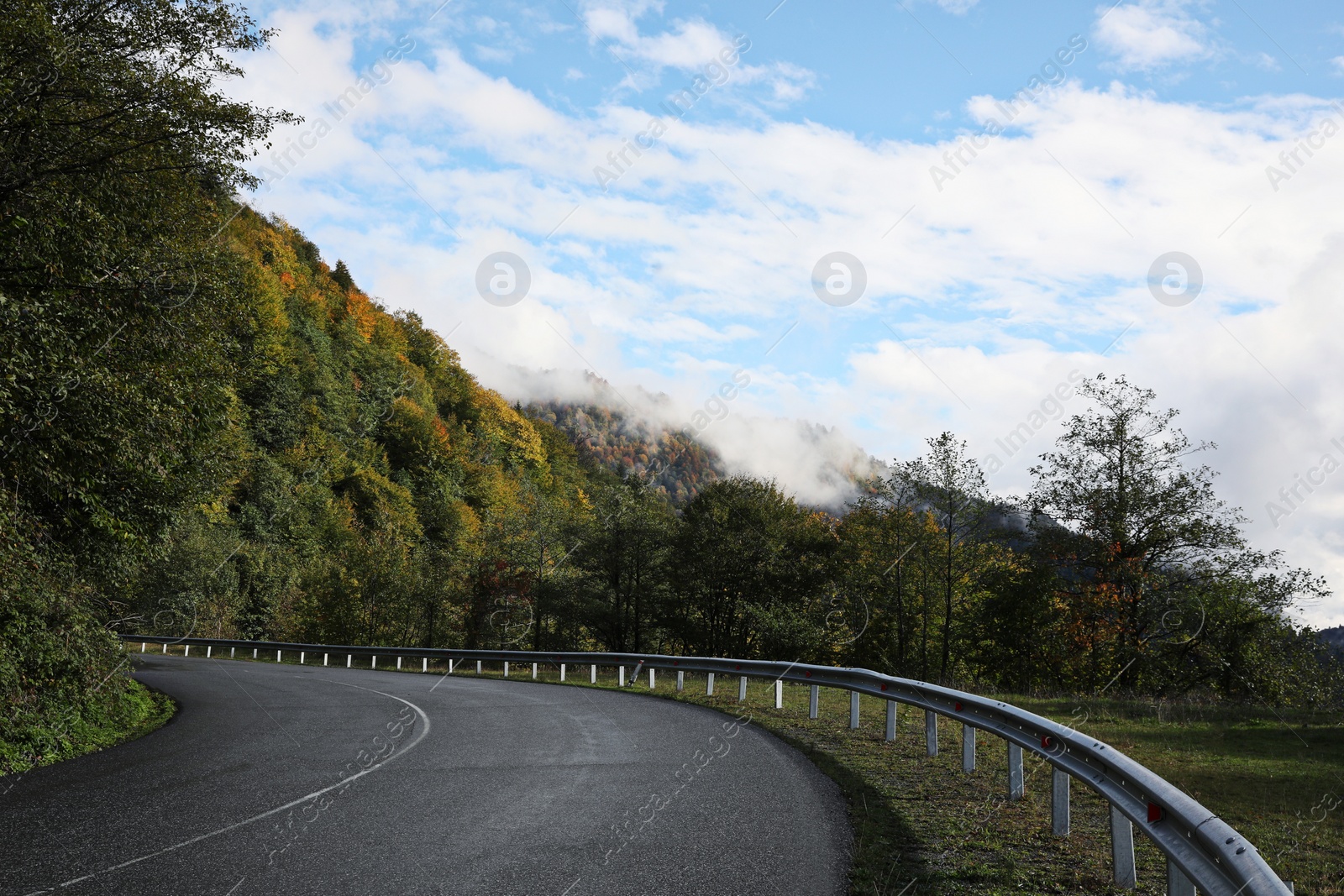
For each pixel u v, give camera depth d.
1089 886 5.11
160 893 4.76
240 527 62.72
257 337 16.94
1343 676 26.25
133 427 11.95
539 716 14.06
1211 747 10.95
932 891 4.95
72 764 9.52
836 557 45.22
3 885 4.89
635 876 5.14
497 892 4.82
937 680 37.84
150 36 12.20
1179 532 28.38
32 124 10.66
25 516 11.28
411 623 52.97
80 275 11.21
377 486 79.56
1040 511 30.72
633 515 48.56
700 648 47.78
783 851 5.74
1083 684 29.94
